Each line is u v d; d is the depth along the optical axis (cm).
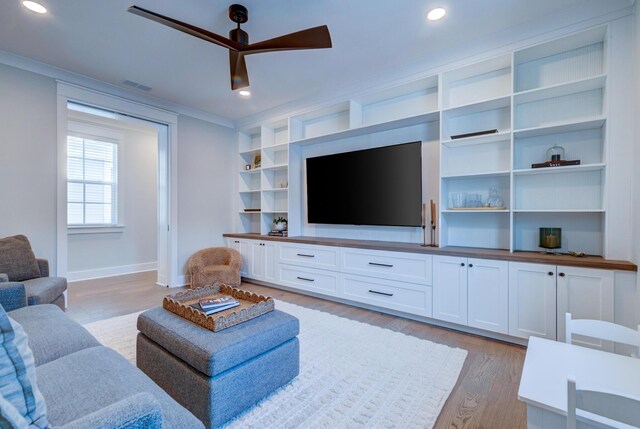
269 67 317
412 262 296
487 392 180
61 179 328
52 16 235
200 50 285
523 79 274
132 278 485
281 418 156
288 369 182
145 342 178
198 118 460
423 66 304
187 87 369
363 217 363
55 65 315
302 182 445
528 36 249
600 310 209
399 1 220
